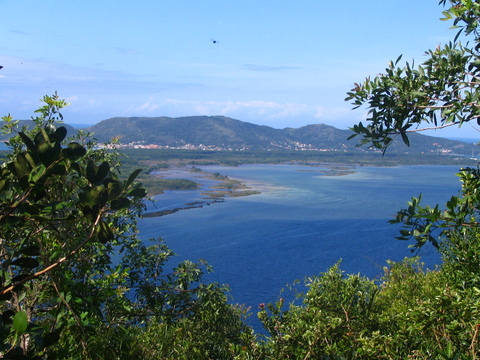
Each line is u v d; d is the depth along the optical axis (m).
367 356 4.29
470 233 4.63
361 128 3.20
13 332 2.12
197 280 6.72
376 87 3.22
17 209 2.33
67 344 3.58
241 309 7.52
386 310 7.26
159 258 6.62
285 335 4.50
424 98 3.17
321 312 5.07
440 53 3.28
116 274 4.73
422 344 3.92
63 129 2.43
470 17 3.06
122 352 4.45
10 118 4.79
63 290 3.54
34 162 2.21
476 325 3.26
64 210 2.99
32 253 2.41
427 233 2.77
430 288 7.04
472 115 2.95
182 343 5.85
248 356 4.60
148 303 6.21
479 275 4.25
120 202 2.29
